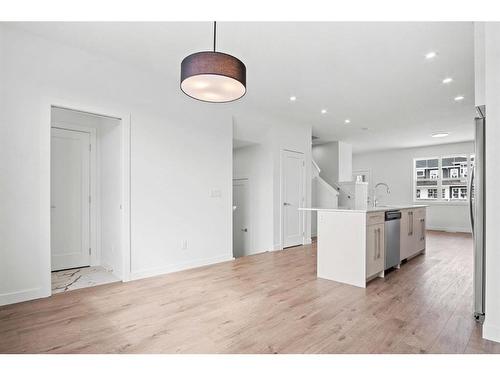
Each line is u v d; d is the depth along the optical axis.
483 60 2.32
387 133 7.13
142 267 3.54
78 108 3.07
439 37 2.75
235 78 2.05
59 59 2.95
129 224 3.43
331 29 2.64
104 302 2.73
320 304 2.68
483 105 2.27
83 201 4.07
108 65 3.29
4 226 2.64
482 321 2.30
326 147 8.45
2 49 2.63
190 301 2.76
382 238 3.54
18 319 2.35
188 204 4.03
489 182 2.03
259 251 5.64
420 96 4.45
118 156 3.53
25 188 2.75
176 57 3.24
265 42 2.88
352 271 3.26
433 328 2.19
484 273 2.30
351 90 4.22
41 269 2.84
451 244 6.00
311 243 6.25
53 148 3.84
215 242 4.37
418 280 3.44
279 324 2.27
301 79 3.83
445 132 6.96
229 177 4.61
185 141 4.02
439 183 8.70
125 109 3.42
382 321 2.31
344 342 1.99
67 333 2.12
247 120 5.03
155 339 2.04
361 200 4.48
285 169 5.74
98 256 4.18
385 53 3.09
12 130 2.68
